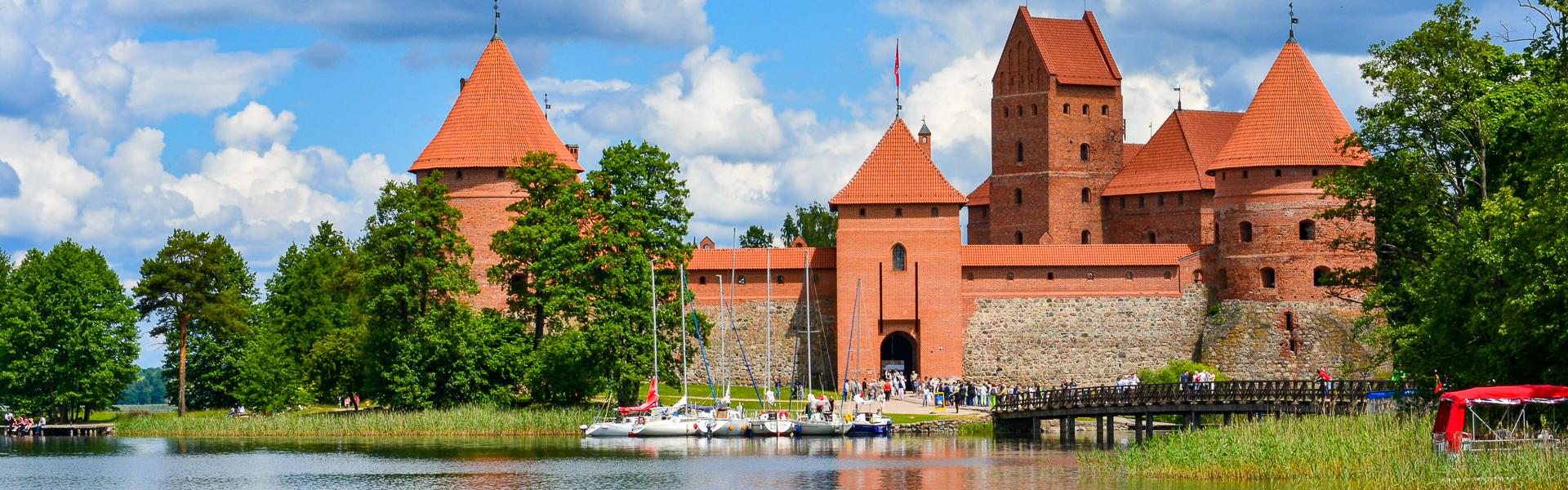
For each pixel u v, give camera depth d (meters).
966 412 94.88
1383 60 73.69
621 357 92.44
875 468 70.00
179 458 79.00
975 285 108.31
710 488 64.50
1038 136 125.12
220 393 108.25
